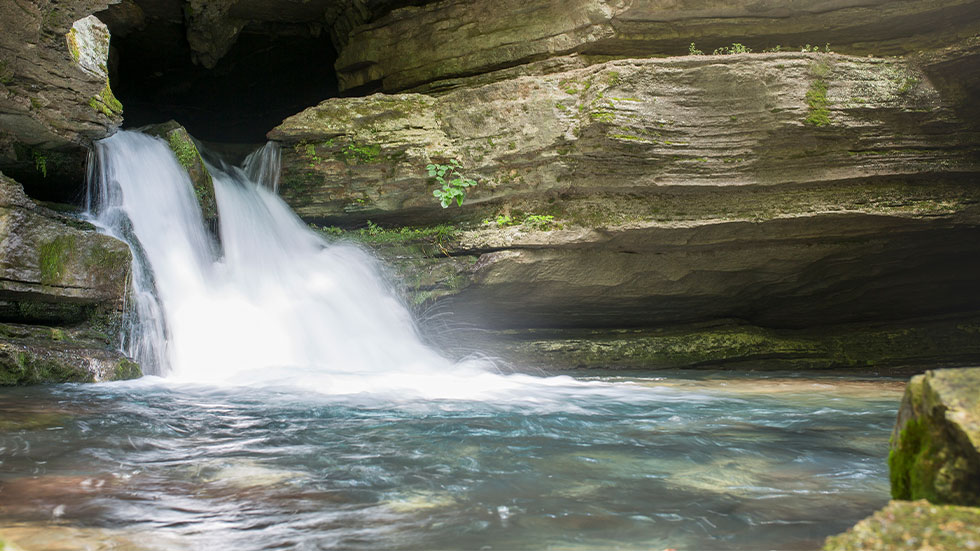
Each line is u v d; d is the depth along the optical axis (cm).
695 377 1082
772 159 1092
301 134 1194
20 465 401
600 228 1113
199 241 1113
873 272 1220
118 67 1548
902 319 1333
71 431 504
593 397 785
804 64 1076
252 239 1180
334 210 1223
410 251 1203
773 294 1254
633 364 1244
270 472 402
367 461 434
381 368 1109
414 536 296
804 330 1338
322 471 406
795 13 1154
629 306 1240
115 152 1045
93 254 882
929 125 1095
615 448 484
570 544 288
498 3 1237
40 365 761
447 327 1245
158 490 359
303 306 1144
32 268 826
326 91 1664
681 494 365
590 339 1269
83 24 833
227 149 1387
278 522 312
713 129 1090
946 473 233
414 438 509
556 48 1202
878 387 923
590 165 1109
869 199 1102
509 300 1195
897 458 259
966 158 1102
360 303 1183
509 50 1230
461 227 1191
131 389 755
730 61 1080
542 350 1235
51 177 1002
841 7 1138
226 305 1076
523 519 320
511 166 1146
